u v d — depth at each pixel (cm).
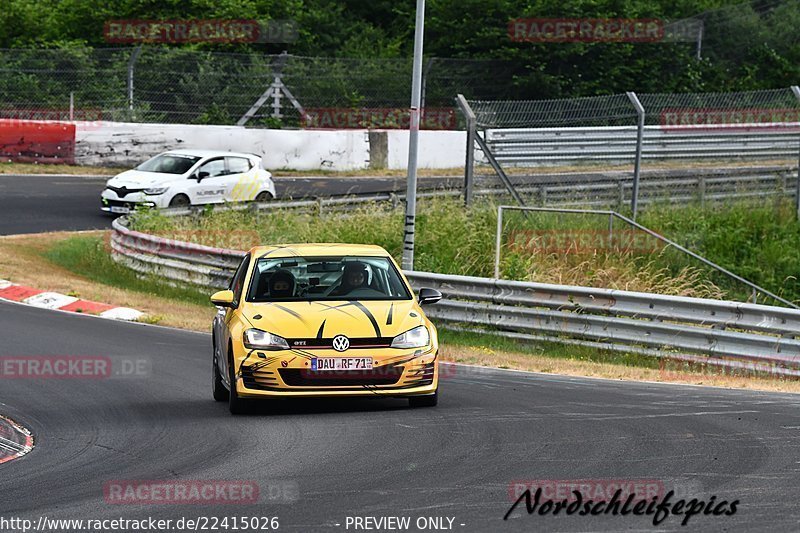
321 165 13850
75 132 12888
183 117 14575
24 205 10606
